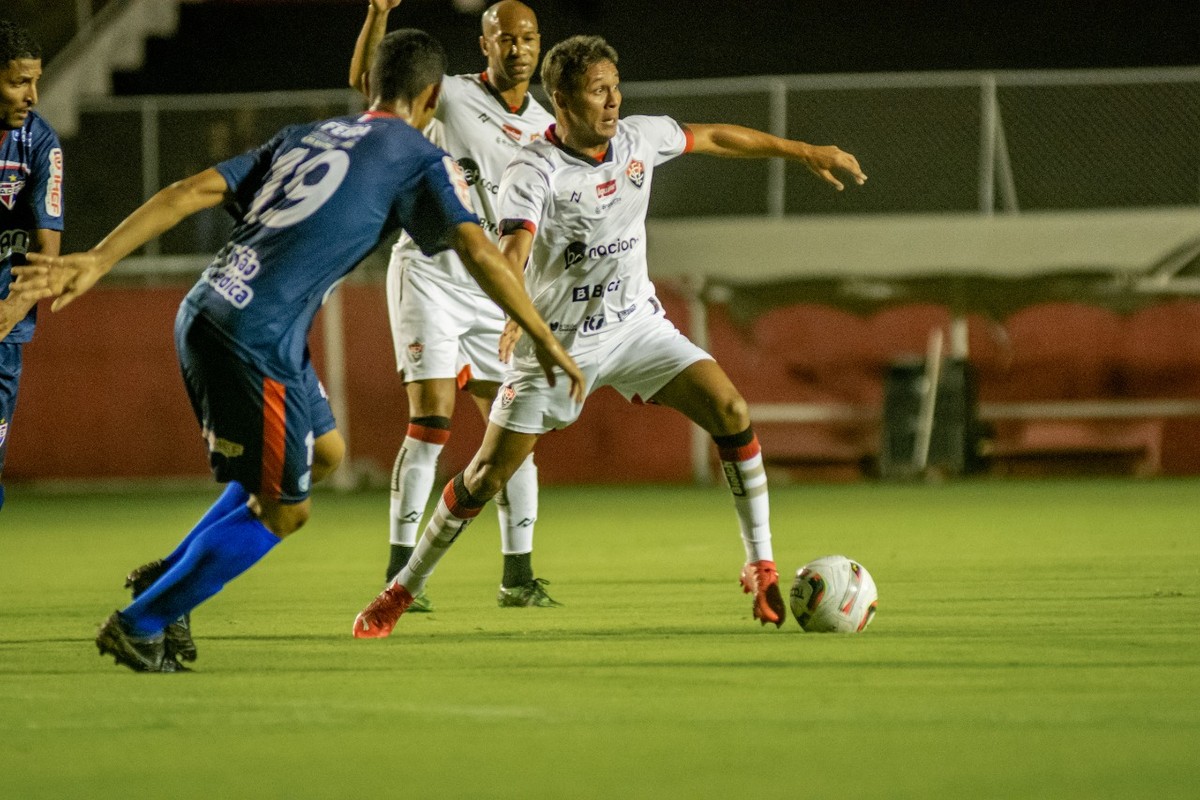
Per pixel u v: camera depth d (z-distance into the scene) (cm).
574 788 1083
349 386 6297
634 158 2033
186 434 6306
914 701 1410
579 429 6278
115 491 6222
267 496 1605
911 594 2412
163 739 1281
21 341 2139
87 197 6328
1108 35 7438
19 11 6944
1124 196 6391
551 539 3800
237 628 2112
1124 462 6231
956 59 7469
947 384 6112
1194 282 6228
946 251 6319
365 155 1603
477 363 2580
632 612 2245
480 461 1995
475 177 2531
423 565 1983
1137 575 2689
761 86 6347
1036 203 6438
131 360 6306
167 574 1630
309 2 7581
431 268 2480
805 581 1936
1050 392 6284
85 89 7075
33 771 1165
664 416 6262
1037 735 1250
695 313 6369
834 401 6331
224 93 7494
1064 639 1845
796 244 6369
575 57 1975
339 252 1587
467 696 1472
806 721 1317
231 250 1584
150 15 7581
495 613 2269
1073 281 6278
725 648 1797
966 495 5212
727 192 6500
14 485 6306
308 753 1216
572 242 2011
